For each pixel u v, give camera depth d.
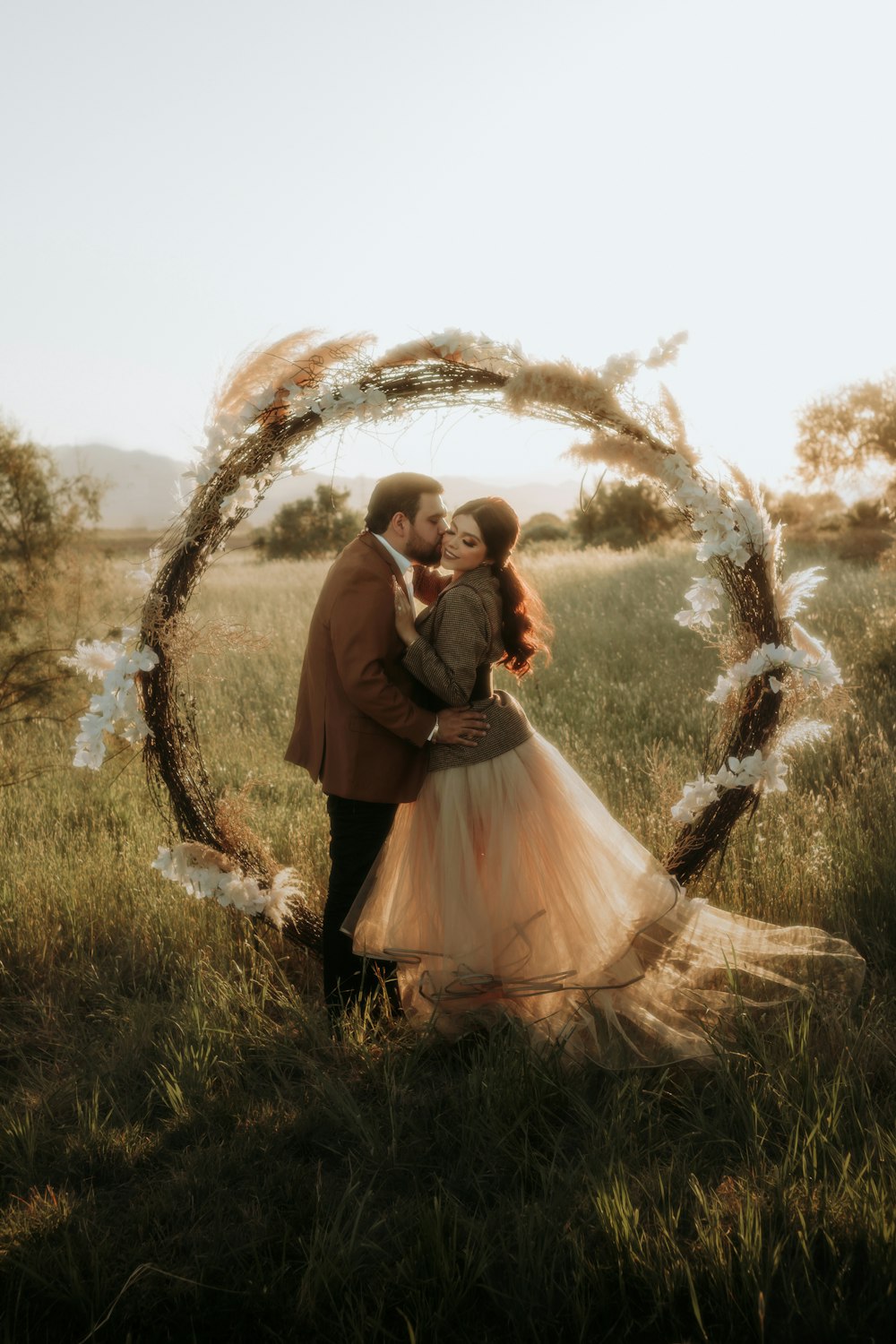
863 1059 2.82
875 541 20.64
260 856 3.56
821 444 23.67
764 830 4.40
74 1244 2.26
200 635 3.26
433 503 3.19
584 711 6.64
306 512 24.14
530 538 30.39
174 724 3.41
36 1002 3.45
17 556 7.65
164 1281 2.16
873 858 3.97
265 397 3.21
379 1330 2.00
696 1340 1.98
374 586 3.07
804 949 3.40
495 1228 2.31
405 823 3.32
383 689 3.02
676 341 3.11
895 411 22.61
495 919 3.12
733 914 3.63
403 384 3.21
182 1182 2.49
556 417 3.22
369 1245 2.23
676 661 8.22
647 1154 2.53
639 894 3.25
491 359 3.22
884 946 3.52
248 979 3.56
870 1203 2.19
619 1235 2.16
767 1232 2.20
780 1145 2.52
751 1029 2.97
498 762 3.19
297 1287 2.14
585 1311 2.03
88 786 5.70
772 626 3.38
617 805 4.86
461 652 3.05
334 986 3.33
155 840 4.72
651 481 3.32
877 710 6.24
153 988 3.59
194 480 3.27
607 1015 3.08
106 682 3.21
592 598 11.59
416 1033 3.14
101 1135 2.65
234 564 21.28
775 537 3.36
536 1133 2.63
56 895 4.07
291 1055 3.07
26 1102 2.87
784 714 3.45
